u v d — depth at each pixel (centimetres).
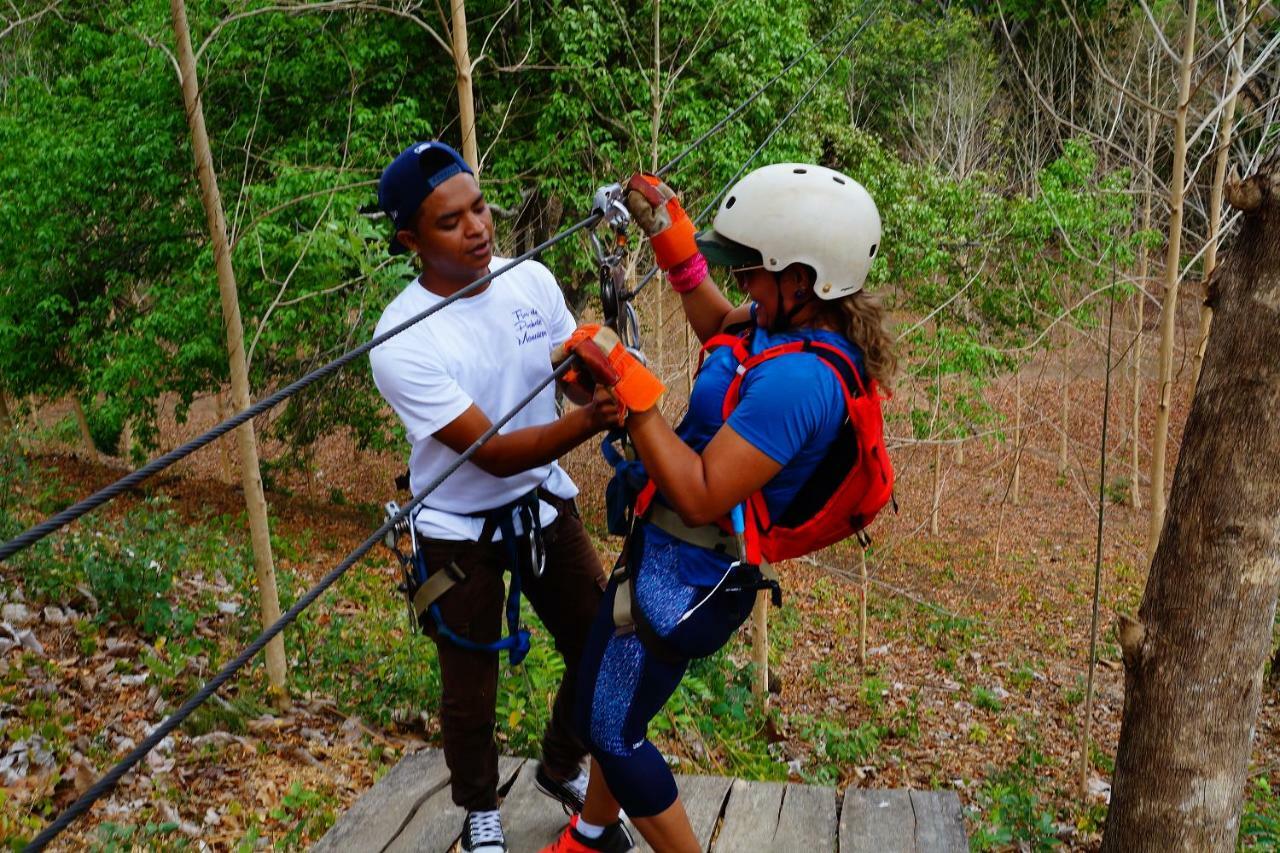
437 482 197
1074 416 2369
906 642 1491
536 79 1428
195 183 1398
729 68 1358
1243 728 399
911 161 1997
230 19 671
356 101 1337
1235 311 378
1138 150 1603
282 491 1802
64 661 671
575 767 296
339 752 659
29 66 1571
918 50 2152
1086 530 1989
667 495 200
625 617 219
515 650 262
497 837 274
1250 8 962
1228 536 384
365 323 1002
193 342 1323
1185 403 2325
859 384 200
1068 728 1218
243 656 156
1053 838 818
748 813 315
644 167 1330
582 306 1591
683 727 796
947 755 1099
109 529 982
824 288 201
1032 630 1547
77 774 536
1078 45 1702
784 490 206
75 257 1513
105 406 1529
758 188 204
